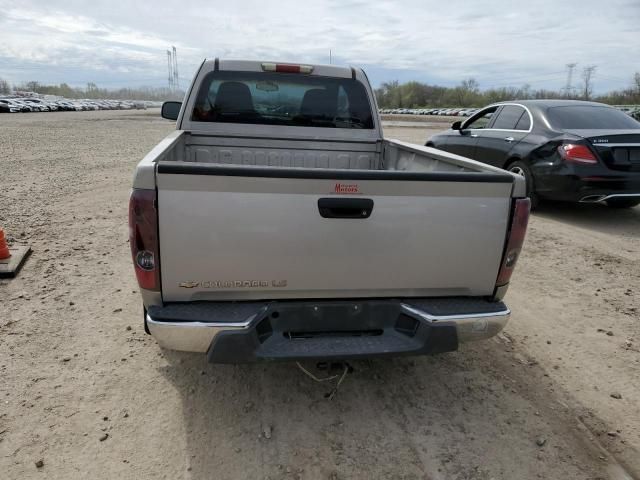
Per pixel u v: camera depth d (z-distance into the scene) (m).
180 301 2.46
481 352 3.56
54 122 30.80
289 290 2.51
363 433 2.69
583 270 5.16
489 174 2.48
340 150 4.73
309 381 3.15
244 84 4.43
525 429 2.77
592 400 3.05
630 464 2.54
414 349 2.55
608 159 6.34
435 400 3.00
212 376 3.15
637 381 3.25
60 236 5.75
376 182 2.38
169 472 2.38
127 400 2.88
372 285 2.57
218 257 2.36
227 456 2.49
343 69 4.56
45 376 3.07
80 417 2.72
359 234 2.44
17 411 2.74
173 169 2.21
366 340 2.59
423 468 2.46
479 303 2.72
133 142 18.09
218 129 4.50
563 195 6.65
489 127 8.24
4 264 4.59
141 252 2.31
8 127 25.03
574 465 2.52
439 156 3.46
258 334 2.50
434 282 2.63
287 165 4.68
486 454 2.57
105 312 3.91
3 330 3.58
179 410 2.82
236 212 2.31
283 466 2.44
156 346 3.46
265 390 3.04
